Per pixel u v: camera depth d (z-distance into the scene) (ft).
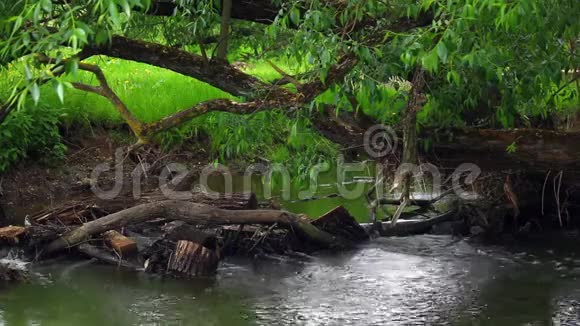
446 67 25.09
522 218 35.78
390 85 29.04
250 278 29.45
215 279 29.35
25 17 17.78
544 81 25.45
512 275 29.55
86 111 46.78
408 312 25.85
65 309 26.22
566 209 35.40
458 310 25.99
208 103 26.96
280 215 31.55
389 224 34.58
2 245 31.58
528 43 24.52
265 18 31.40
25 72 17.07
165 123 26.66
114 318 25.36
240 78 28.96
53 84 16.71
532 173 35.04
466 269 30.32
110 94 25.93
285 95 27.14
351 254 32.27
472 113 31.63
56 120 44.04
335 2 24.73
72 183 42.42
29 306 26.48
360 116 29.55
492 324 24.73
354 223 33.99
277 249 32.12
